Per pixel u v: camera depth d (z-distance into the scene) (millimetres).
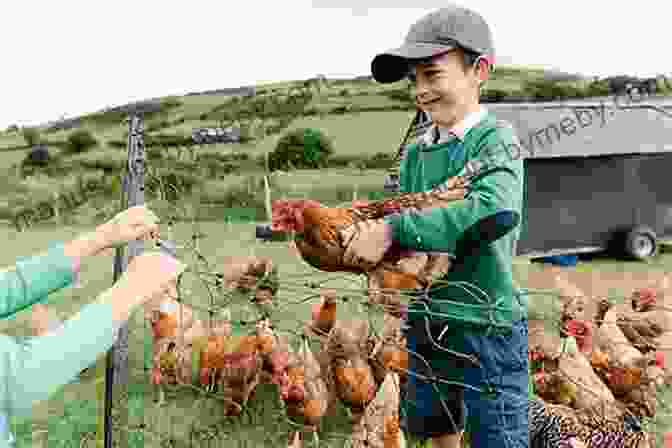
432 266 2111
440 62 2164
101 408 4020
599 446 2828
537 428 2871
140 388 4383
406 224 2023
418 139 2521
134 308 1438
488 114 2270
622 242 8570
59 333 1354
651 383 3646
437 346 2102
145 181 3947
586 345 3785
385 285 2107
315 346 3986
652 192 8742
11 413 1293
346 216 2082
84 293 7082
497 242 2158
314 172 14789
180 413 3951
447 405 2322
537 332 3789
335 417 3994
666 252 9086
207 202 10547
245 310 4160
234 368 3814
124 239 1742
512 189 2117
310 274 2906
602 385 3348
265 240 8047
